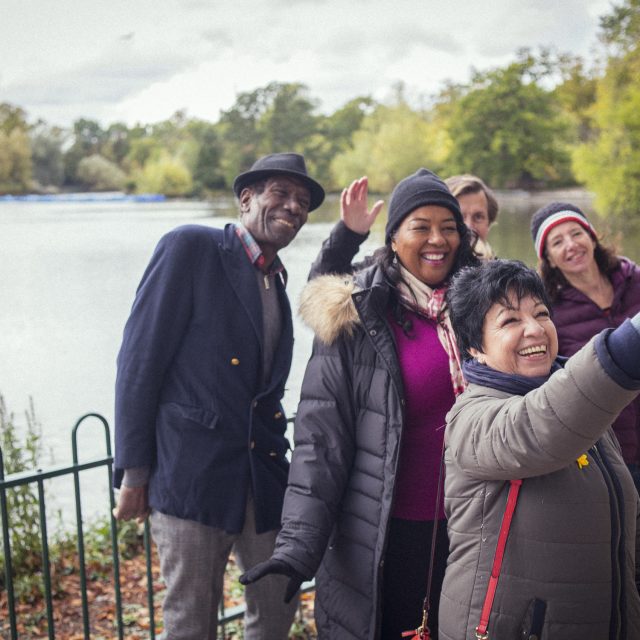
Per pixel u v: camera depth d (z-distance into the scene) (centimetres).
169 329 244
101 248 3684
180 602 246
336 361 229
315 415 228
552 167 4803
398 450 217
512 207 3541
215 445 246
